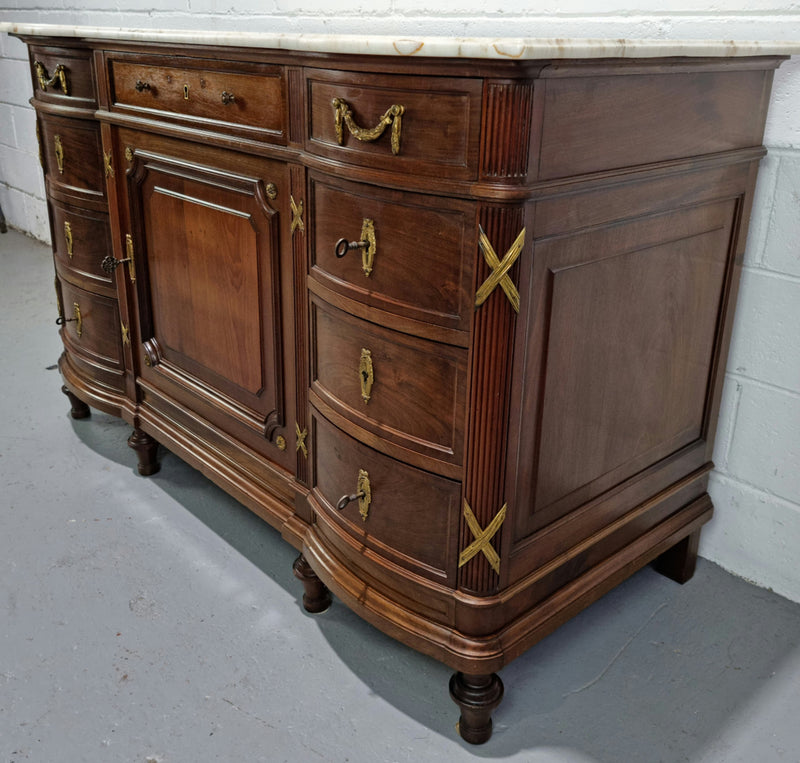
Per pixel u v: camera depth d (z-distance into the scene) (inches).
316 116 40.3
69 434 72.7
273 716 43.4
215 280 52.6
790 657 48.3
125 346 64.6
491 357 35.4
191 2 86.8
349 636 49.5
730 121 43.3
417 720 43.5
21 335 92.8
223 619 50.6
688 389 49.1
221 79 46.7
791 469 51.1
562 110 33.1
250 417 53.4
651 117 37.8
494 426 36.6
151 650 47.8
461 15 61.2
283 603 52.2
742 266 49.8
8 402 77.9
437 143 34.0
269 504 53.0
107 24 101.6
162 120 52.6
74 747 41.1
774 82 46.1
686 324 46.6
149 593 52.6
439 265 35.9
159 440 62.6
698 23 48.3
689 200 42.6
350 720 43.3
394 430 40.7
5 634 48.6
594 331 40.1
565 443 41.0
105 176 60.2
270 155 44.3
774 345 50.1
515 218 32.9
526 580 41.1
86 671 46.0
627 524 47.3
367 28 68.8
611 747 41.8
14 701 43.8
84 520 60.2
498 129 31.7
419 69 33.3
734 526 55.1
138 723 42.7
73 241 65.1
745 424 52.7
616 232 38.8
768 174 47.8
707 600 53.2
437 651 40.8
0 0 119.4
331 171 39.4
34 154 120.8
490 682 41.4
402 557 42.3
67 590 52.6
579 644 49.1
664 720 43.6
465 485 38.1
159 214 56.2
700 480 52.8
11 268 115.6
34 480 65.3
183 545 57.7
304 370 47.3
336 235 41.1
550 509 41.7
